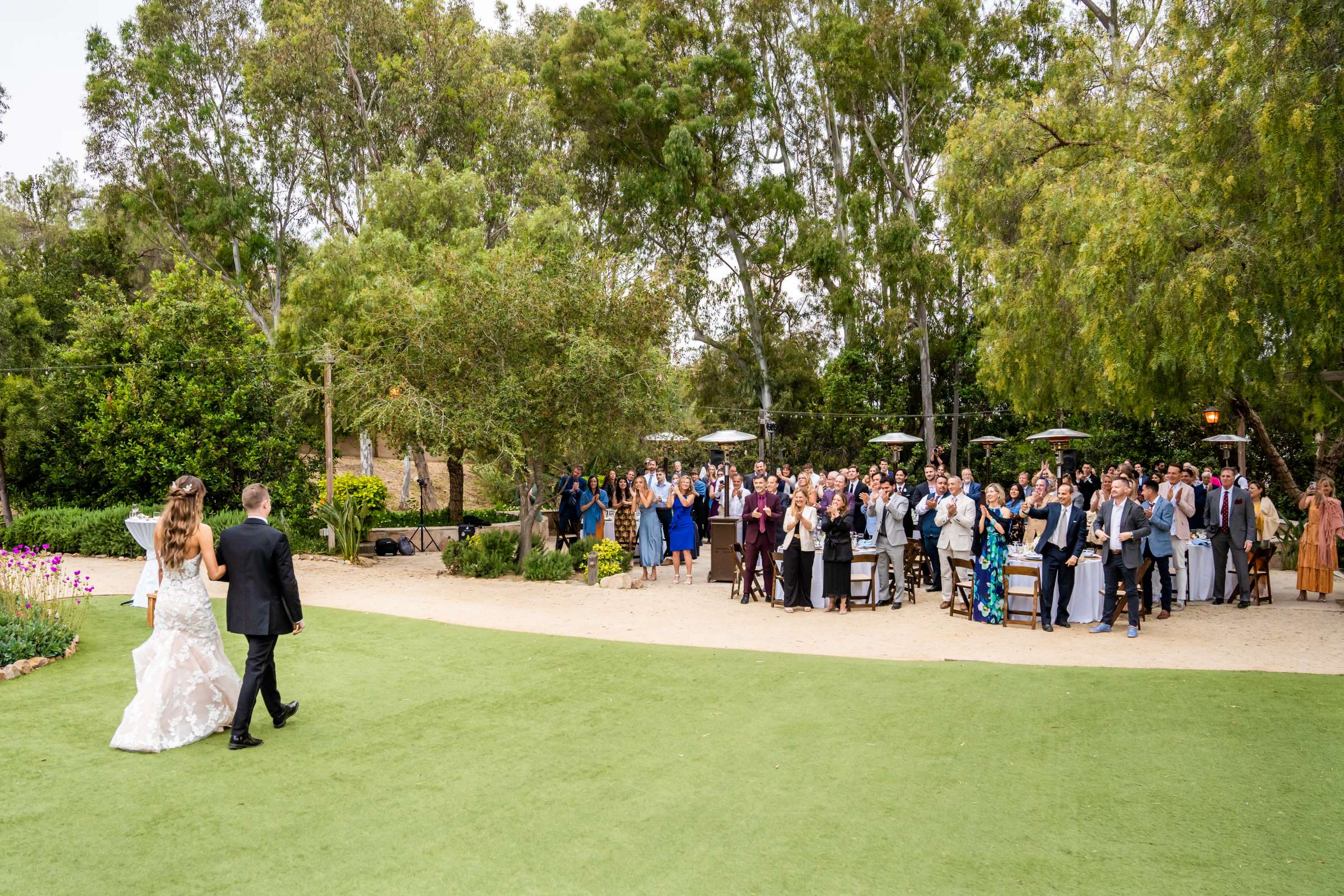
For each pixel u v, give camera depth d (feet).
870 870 13.50
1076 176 52.13
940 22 100.22
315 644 30.48
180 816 15.46
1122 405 50.47
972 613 35.78
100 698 22.97
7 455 70.64
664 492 49.98
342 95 99.19
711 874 13.35
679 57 118.21
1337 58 33.17
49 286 98.58
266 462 61.72
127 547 53.83
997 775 17.57
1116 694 23.45
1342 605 39.78
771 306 119.65
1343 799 16.26
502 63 121.29
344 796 16.47
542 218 81.05
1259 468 74.49
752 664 27.50
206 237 108.47
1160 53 49.78
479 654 29.07
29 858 13.73
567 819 15.44
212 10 105.40
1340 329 34.63
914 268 97.35
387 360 50.37
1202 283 35.73
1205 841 14.49
